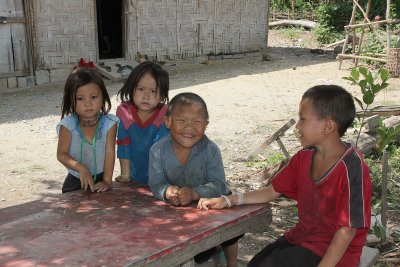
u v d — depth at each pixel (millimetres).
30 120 8219
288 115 8625
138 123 3277
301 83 11578
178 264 2359
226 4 14438
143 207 2748
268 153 6586
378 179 5461
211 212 2691
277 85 11359
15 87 10883
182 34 13586
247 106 9305
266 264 2662
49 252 2186
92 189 2996
